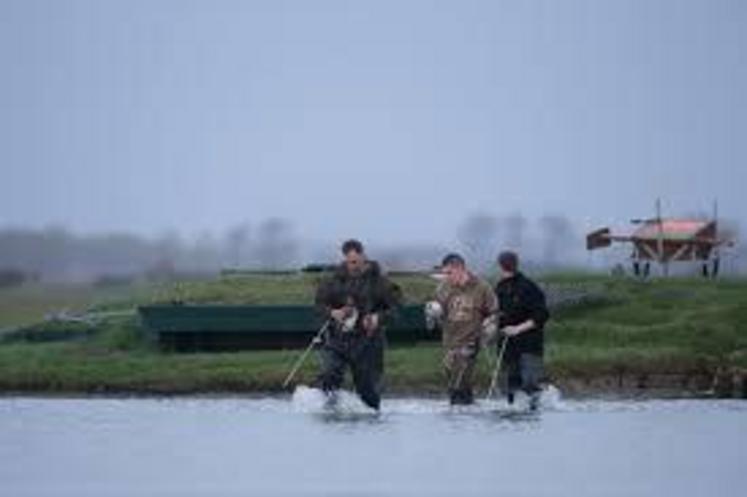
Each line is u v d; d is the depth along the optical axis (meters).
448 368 129.88
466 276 129.75
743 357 154.75
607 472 87.00
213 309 167.50
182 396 148.88
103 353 169.38
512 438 105.88
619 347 162.88
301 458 93.69
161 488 81.00
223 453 96.50
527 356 130.12
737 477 85.06
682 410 131.00
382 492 79.62
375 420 119.38
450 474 86.06
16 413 126.44
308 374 151.62
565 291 179.88
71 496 78.06
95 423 116.75
